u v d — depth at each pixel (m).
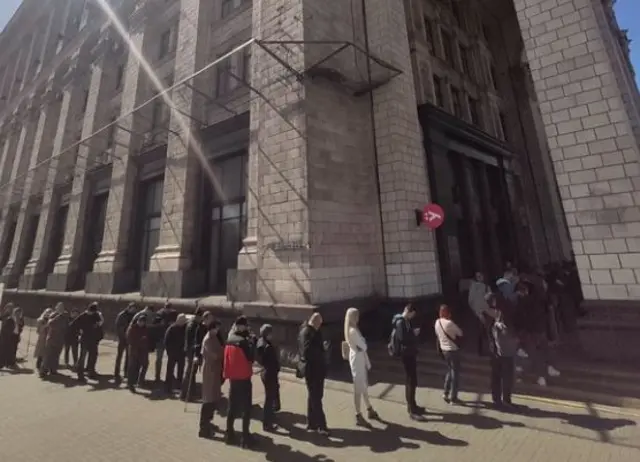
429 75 15.09
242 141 12.52
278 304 9.21
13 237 28.08
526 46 8.25
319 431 5.37
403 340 5.89
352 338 5.94
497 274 16.19
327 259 9.36
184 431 5.78
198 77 14.55
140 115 17.53
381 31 11.88
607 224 6.90
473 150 16.92
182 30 15.99
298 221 9.31
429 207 10.93
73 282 18.69
